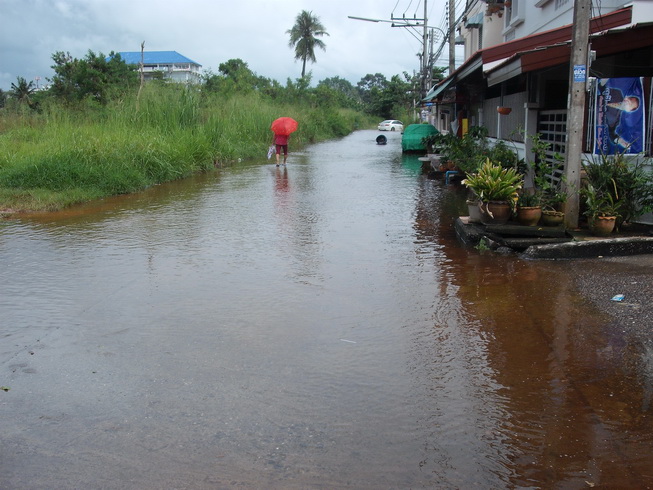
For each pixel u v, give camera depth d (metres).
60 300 5.95
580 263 6.97
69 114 19.02
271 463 3.21
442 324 5.21
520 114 12.46
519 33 16.91
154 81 22.16
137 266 7.19
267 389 4.04
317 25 60.16
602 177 7.70
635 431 3.46
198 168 17.97
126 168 14.19
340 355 4.59
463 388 4.03
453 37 27.31
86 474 3.14
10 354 4.67
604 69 10.22
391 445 3.36
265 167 19.72
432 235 8.80
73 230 9.29
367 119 73.00
